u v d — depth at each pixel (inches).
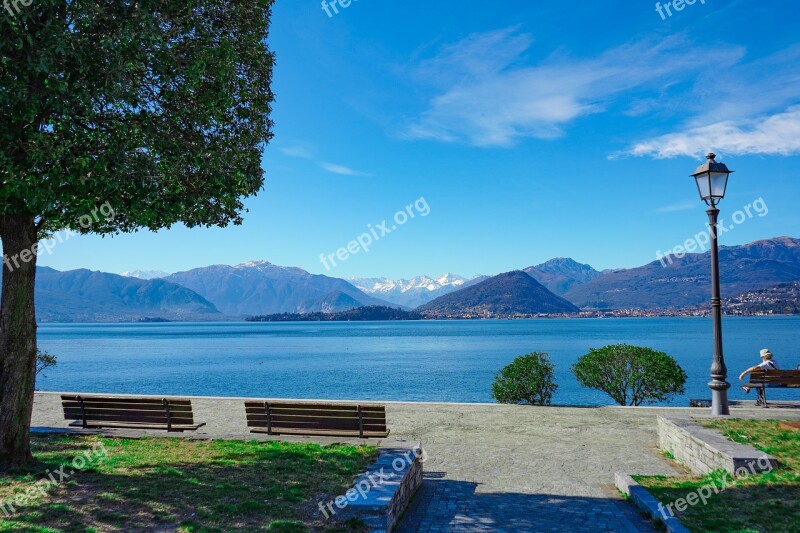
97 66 331.0
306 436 448.5
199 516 272.2
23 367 361.1
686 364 2512.3
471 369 2482.8
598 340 5049.2
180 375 2279.8
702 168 548.1
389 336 6781.5
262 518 270.4
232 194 423.5
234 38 439.2
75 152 336.5
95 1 333.7
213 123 426.6
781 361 2512.3
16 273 358.6
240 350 4249.5
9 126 313.4
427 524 293.7
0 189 314.8
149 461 377.1
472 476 396.2
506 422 593.6
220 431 539.5
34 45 305.6
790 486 314.5
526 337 5954.7
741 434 414.9
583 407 683.4
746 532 255.3
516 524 293.1
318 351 4030.5
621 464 426.6
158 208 383.2
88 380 2096.5
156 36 347.9
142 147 382.9
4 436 353.7
